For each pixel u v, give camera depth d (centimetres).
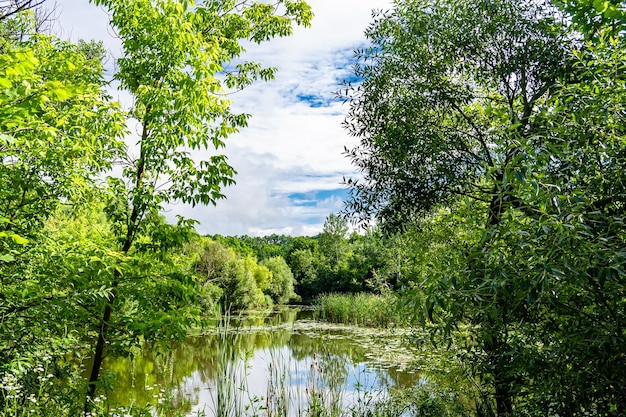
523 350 264
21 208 424
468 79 570
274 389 580
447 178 512
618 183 238
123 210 483
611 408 229
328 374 661
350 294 2097
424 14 570
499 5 530
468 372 462
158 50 489
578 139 250
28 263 413
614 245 199
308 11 668
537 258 206
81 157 460
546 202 212
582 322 239
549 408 265
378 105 577
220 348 542
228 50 618
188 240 509
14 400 342
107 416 448
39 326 398
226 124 576
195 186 496
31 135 377
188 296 483
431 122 561
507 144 248
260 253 6988
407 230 565
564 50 490
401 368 958
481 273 230
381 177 565
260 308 3409
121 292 460
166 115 480
